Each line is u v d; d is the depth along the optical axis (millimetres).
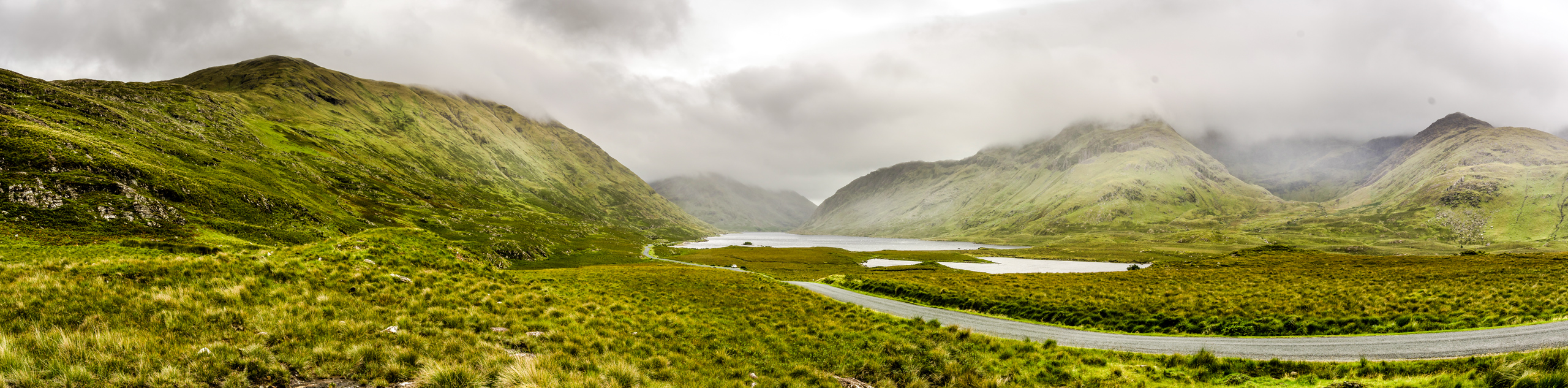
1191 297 40156
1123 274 65562
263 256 24969
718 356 21188
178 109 190375
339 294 21188
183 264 20016
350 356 13289
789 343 25547
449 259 34969
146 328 13500
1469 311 28812
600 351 19000
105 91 183875
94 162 83250
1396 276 47406
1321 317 30281
